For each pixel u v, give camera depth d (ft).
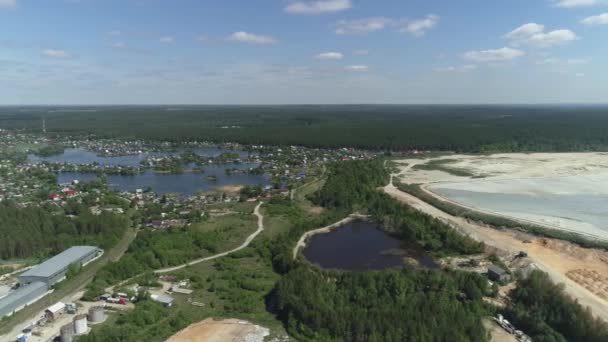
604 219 586.45
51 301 350.02
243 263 442.09
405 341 289.12
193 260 447.83
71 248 451.53
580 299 347.97
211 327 311.68
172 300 347.36
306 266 417.28
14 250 454.81
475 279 367.04
